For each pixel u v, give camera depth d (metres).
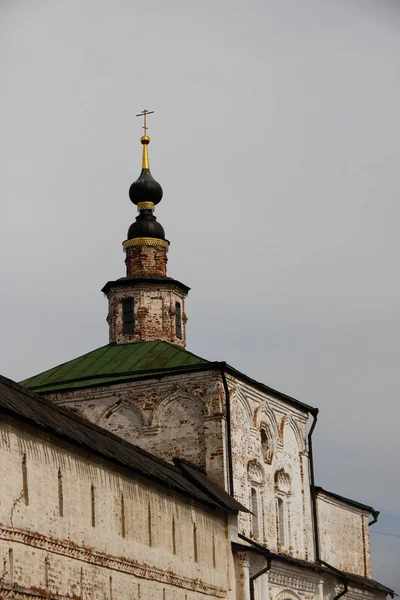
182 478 61.06
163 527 54.94
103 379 69.81
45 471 44.75
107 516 49.41
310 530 74.94
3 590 40.75
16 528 42.12
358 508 84.44
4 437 42.09
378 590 83.00
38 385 71.31
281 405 74.06
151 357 71.88
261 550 64.75
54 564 44.59
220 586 61.16
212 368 67.56
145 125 80.88
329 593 75.00
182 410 67.75
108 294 76.88
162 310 76.00
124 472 51.59
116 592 49.50
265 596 65.00
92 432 53.00
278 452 72.94
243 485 67.69
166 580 54.44
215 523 61.88
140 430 68.25
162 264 77.75
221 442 66.44
